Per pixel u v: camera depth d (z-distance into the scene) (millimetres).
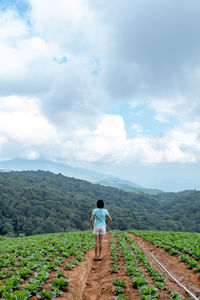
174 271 9406
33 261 10125
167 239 17562
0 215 116688
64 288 6840
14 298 5656
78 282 7719
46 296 6137
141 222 141375
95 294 7219
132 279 7586
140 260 10906
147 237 20312
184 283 7754
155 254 13438
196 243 14789
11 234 101062
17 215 119625
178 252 12312
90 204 168000
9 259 10508
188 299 5965
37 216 121438
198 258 10703
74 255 12055
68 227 116438
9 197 136375
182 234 22719
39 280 7062
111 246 14883
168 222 155375
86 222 133625
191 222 150750
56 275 7805
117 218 131875
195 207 178500
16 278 7207
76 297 6676
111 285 7449
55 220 118312
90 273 9711
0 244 18547
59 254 12273
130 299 6238
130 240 18188
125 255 11680
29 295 6055
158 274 8109
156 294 6270
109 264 10430
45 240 19828
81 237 21234
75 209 146875
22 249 14461
